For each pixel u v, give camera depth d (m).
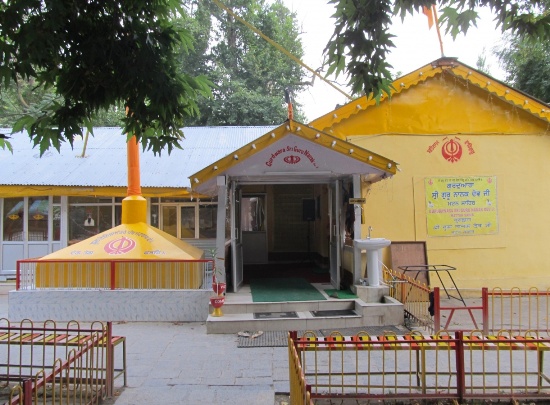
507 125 11.08
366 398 4.79
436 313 7.31
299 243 14.85
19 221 13.74
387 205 10.85
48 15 3.55
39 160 14.34
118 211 13.84
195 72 23.28
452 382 5.57
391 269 10.47
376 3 4.16
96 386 5.03
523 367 6.01
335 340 4.84
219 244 9.08
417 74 10.84
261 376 5.95
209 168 8.91
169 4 4.47
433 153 10.96
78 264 9.50
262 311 8.63
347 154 8.86
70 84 4.00
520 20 4.71
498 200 10.97
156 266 9.36
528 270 10.88
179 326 8.67
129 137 4.77
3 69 3.68
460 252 10.84
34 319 9.20
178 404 5.07
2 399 5.07
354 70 4.47
